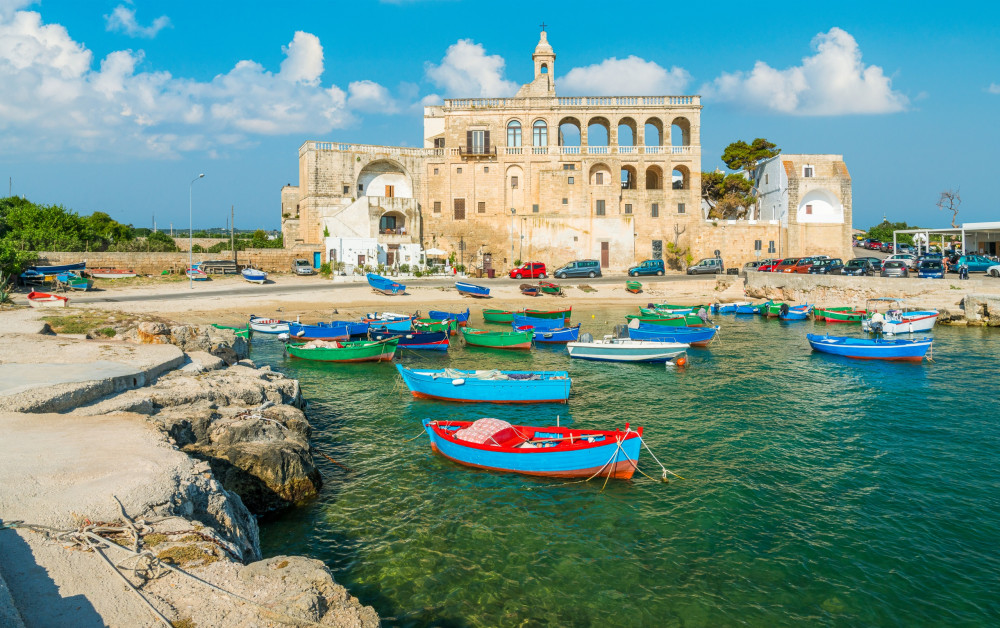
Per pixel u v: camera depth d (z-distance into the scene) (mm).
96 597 7027
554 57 77438
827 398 24969
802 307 51531
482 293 55188
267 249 65812
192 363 20922
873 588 11508
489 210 72938
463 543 13031
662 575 11891
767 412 22938
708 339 37094
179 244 88625
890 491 15680
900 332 41125
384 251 67375
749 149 85062
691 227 72750
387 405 23969
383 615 10508
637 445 16094
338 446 19109
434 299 54156
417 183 73688
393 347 31797
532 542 13094
